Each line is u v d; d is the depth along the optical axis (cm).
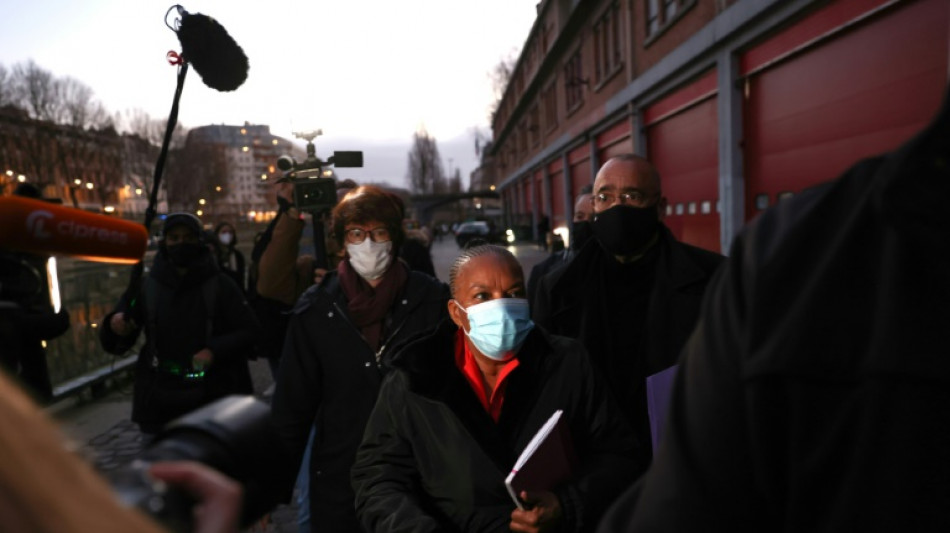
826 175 739
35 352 191
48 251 75
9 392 33
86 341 622
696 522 56
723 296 58
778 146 845
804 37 754
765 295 52
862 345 46
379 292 235
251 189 13800
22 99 5259
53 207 75
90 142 6294
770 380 50
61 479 32
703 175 1100
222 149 9731
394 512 159
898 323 43
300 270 386
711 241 1081
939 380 41
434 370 171
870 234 47
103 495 34
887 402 43
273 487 67
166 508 47
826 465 48
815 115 753
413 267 459
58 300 205
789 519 51
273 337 418
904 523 44
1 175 4750
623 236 210
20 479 30
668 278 212
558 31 2441
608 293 228
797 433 49
